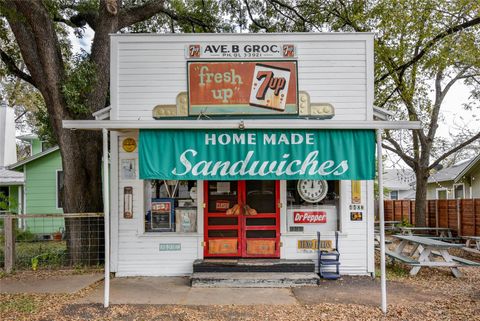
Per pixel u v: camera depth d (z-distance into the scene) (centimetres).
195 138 664
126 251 830
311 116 832
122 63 840
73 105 903
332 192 846
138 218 834
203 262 790
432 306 614
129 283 764
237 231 833
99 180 977
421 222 1524
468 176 1858
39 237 1516
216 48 831
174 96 836
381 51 1284
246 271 775
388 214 2005
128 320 556
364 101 838
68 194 930
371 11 1284
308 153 661
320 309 599
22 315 574
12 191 1738
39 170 1620
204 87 829
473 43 1191
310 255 827
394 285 750
